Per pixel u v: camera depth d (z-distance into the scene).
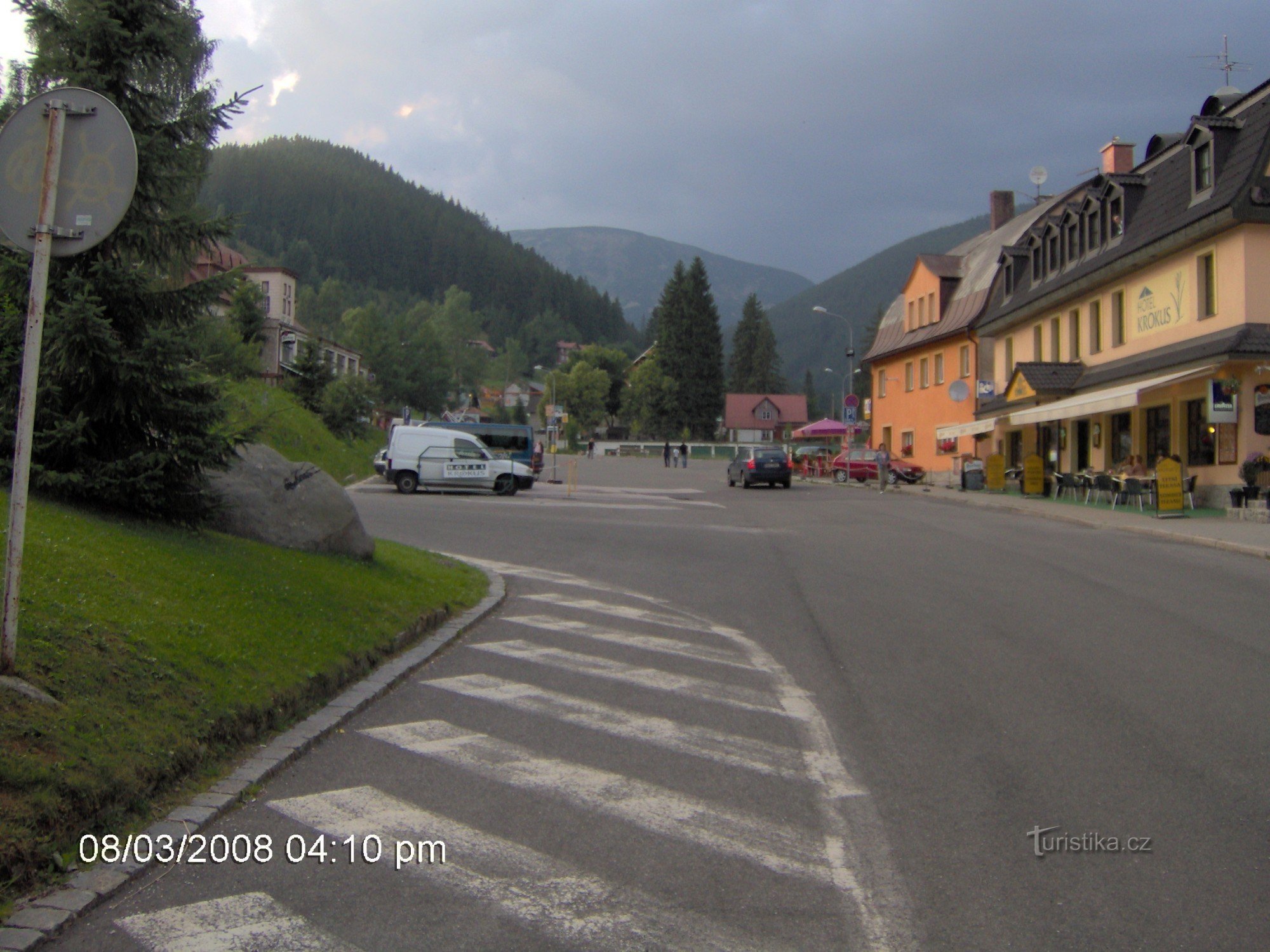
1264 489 21.91
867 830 4.95
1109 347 29.20
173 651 6.09
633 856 4.60
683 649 9.39
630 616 11.19
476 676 8.20
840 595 12.64
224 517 10.11
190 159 8.88
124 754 4.88
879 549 17.64
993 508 28.69
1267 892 4.28
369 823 4.96
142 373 8.34
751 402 125.44
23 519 5.08
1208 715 7.00
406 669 8.13
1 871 3.92
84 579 6.45
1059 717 6.97
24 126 5.44
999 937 3.88
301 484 10.71
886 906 4.13
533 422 165.12
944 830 4.95
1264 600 11.88
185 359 8.72
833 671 8.47
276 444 31.33
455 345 143.75
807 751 6.24
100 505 8.69
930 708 7.28
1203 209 23.62
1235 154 23.44
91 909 3.96
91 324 7.93
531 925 3.93
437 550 16.92
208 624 6.78
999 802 5.34
